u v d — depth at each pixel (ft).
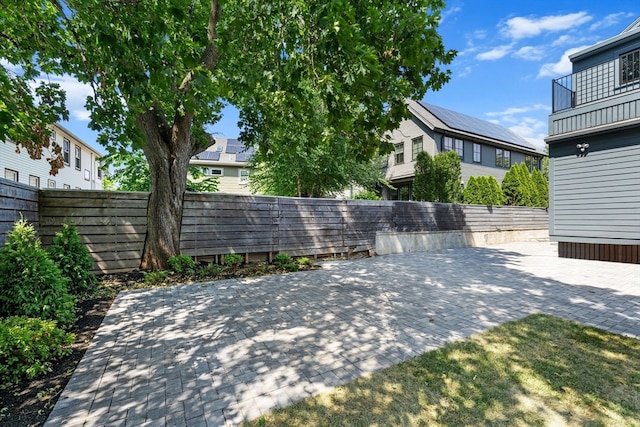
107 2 9.78
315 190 43.68
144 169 31.96
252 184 49.01
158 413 6.54
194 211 21.72
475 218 39.24
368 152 13.37
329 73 10.66
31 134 14.44
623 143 23.41
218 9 16.38
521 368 8.15
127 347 9.73
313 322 11.85
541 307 13.51
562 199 27.12
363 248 29.91
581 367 8.18
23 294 10.38
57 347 8.96
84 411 6.61
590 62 28.17
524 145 59.31
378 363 8.58
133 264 19.71
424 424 6.09
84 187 56.85
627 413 6.34
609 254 24.98
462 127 50.88
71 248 15.43
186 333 10.84
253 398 7.02
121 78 10.04
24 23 13.66
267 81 13.08
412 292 16.25
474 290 16.63
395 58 11.38
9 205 13.98
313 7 9.77
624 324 11.32
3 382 7.66
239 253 23.44
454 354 9.02
